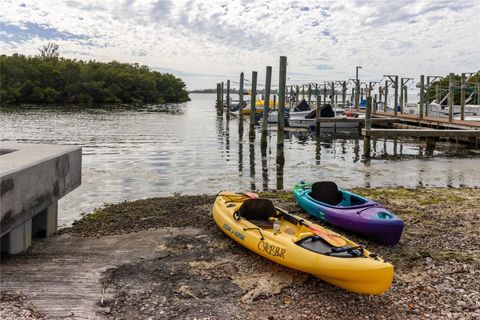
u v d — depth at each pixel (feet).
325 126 129.08
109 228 32.94
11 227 22.45
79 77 304.50
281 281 23.07
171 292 21.53
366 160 76.79
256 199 29.91
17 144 32.71
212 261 25.89
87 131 120.47
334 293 21.84
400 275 24.26
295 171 65.67
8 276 22.26
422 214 37.73
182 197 45.42
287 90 242.99
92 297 20.49
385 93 167.63
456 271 24.77
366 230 29.84
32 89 276.41
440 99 188.65
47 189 26.68
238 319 19.08
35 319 18.15
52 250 26.86
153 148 88.63
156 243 29.09
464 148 92.79
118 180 56.13
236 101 262.47
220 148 90.89
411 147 94.79
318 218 34.68
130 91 356.59
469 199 44.14
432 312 20.08
